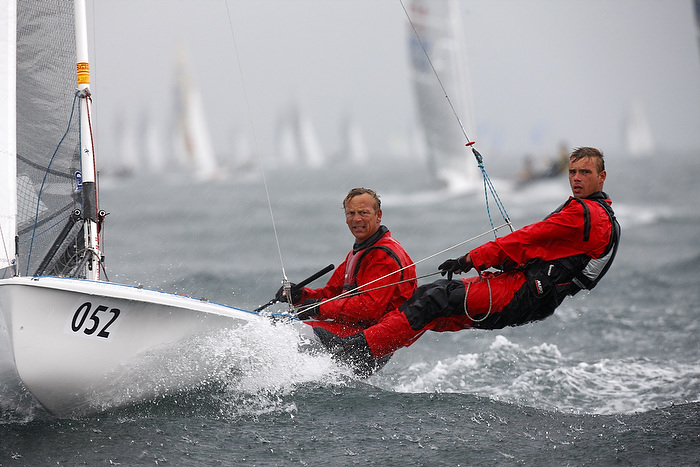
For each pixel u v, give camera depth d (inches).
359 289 651.5
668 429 529.7
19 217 657.6
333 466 464.8
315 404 576.7
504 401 627.2
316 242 2149.4
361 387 626.8
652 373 725.9
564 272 617.6
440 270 650.8
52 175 669.3
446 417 553.9
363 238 674.2
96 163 684.7
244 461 473.1
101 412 564.1
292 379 620.7
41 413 561.3
